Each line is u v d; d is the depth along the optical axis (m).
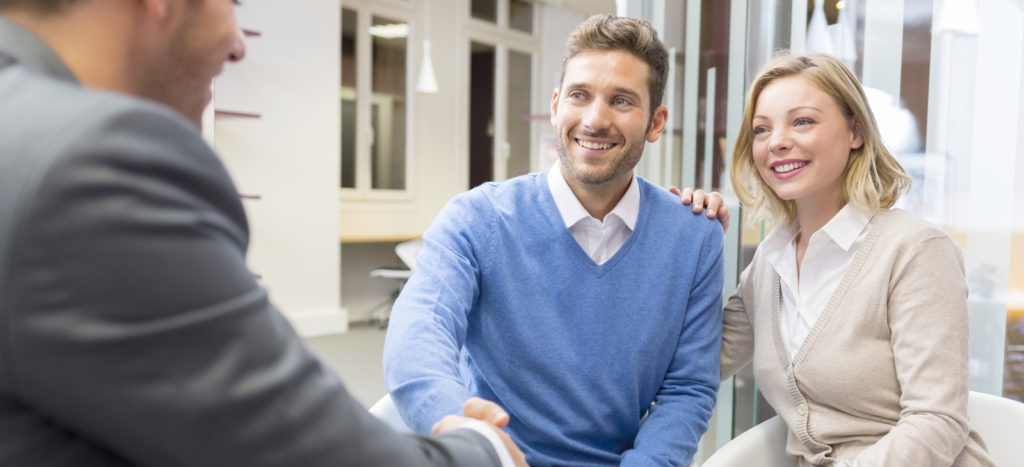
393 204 7.16
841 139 1.30
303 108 5.92
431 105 7.40
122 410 0.39
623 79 1.35
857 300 1.27
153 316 0.39
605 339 1.42
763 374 1.44
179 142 0.42
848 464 1.20
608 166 1.38
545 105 8.61
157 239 0.39
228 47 0.51
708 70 2.13
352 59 6.77
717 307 1.51
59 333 0.37
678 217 1.51
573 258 1.43
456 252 1.39
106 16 0.45
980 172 1.75
